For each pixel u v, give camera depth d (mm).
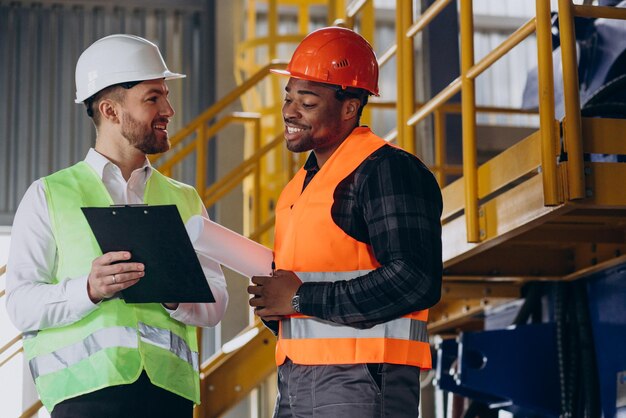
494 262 5777
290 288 3080
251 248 3260
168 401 3365
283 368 3217
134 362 3314
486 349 5953
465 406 7398
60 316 3252
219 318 3584
